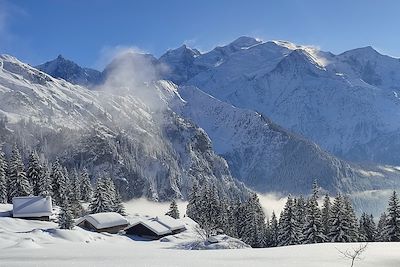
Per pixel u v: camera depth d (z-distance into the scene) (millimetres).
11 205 98875
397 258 32906
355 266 29594
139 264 27312
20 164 106938
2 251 37469
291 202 82938
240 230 106875
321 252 37312
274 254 35750
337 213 73625
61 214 78188
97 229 87875
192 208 124500
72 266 25922
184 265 27562
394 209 75250
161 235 87938
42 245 53125
